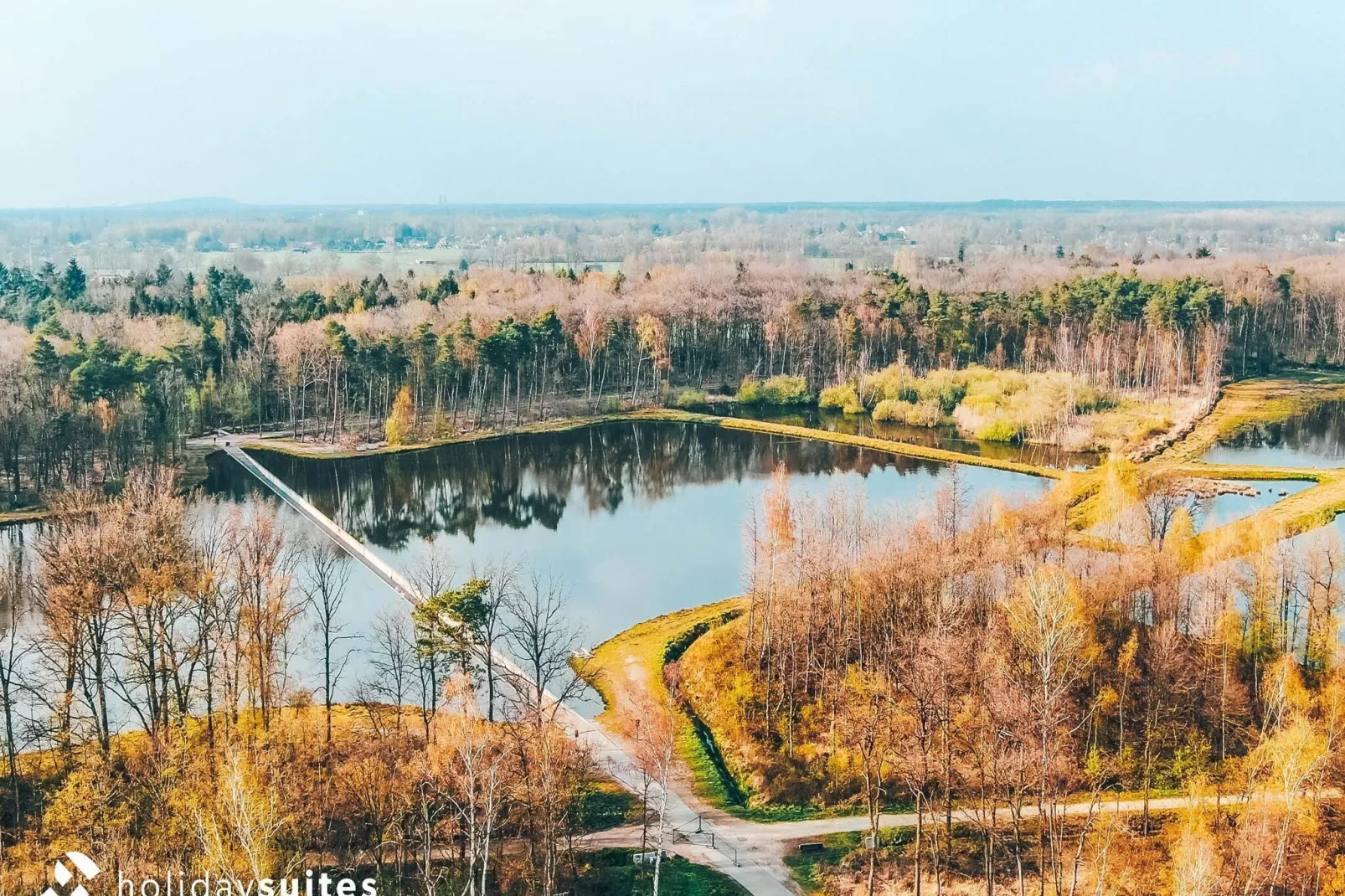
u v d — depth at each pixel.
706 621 119.56
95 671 86.12
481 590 92.62
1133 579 102.12
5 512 154.62
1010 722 74.94
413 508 170.62
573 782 77.25
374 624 117.00
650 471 191.62
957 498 133.38
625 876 73.75
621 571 139.88
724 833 80.56
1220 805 79.94
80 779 74.94
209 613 91.75
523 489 181.75
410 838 73.00
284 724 87.12
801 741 93.50
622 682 105.31
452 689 82.38
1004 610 92.06
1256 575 101.12
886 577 100.94
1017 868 74.81
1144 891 71.06
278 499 169.25
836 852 78.12
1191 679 95.31
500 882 71.50
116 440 173.25
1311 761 73.19
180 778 76.00
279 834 69.25
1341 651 95.56
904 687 85.19
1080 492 137.62
